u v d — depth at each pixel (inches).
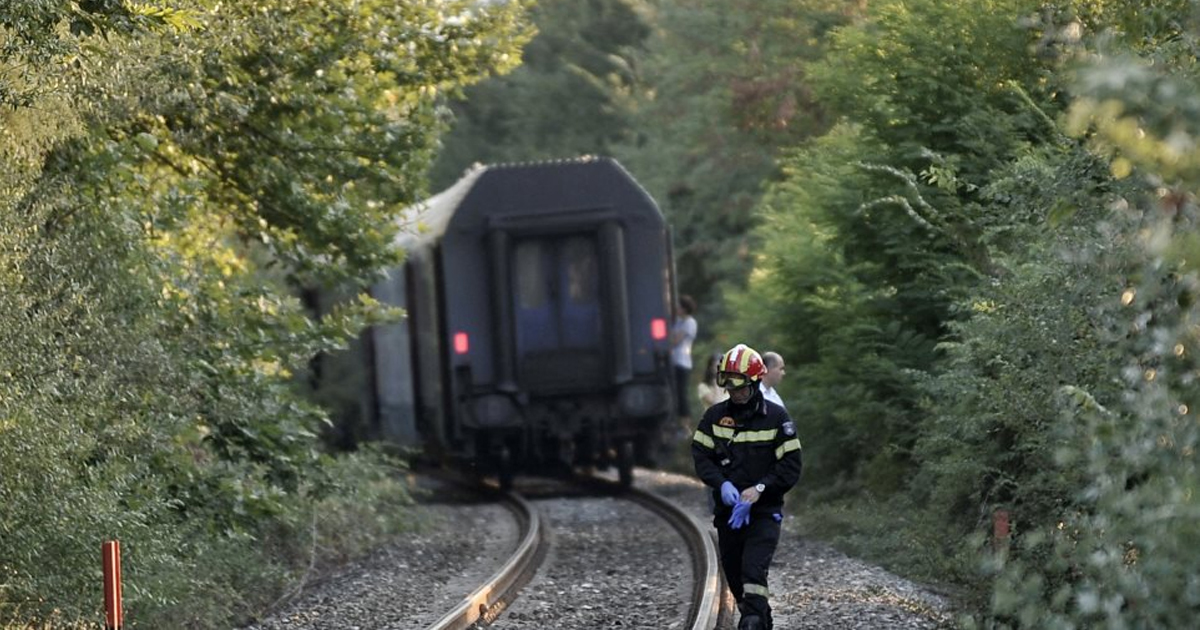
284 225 2439.7
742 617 1432.1
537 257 3567.9
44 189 1704.0
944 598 1807.3
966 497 2014.0
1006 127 2329.0
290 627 1910.7
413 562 2529.5
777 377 2097.7
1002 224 1891.0
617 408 3567.9
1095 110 971.9
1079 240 1459.2
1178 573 1012.5
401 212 2608.3
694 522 2691.9
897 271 2581.2
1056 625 1083.3
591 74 6707.7
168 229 2171.5
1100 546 1074.1
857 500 2733.8
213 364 2128.4
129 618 1708.9
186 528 1914.4
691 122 4820.4
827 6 3668.8
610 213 3575.3
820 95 2655.0
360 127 2402.8
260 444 2209.6
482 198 3550.7
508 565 2246.6
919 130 2436.0
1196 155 951.0
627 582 2196.1
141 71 1904.5
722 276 5782.5
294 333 2277.3
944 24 2391.7
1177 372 1043.3
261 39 2223.2
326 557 2519.7
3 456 1472.7
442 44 2517.2
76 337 1686.8
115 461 1705.2
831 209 2576.3
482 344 3523.6
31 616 1561.3
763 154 4503.0
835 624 1701.5
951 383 1887.3
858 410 2728.8
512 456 3690.9
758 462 1454.2
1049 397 1544.0
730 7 3905.0
